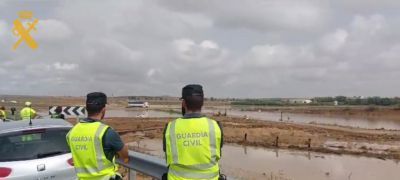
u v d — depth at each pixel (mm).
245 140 34375
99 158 4762
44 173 6641
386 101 174750
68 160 6879
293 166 22641
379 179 19906
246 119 67688
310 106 170375
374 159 26609
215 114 83375
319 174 20719
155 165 6832
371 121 87812
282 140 35906
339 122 80188
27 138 6820
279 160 24781
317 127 52594
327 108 141250
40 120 7613
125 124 49594
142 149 25078
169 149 4246
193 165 4148
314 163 24156
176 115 79375
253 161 23953
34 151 6742
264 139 36375
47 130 7023
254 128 44656
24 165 6539
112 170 4875
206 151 4152
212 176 4191
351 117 106125
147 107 120750
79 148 4805
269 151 29125
